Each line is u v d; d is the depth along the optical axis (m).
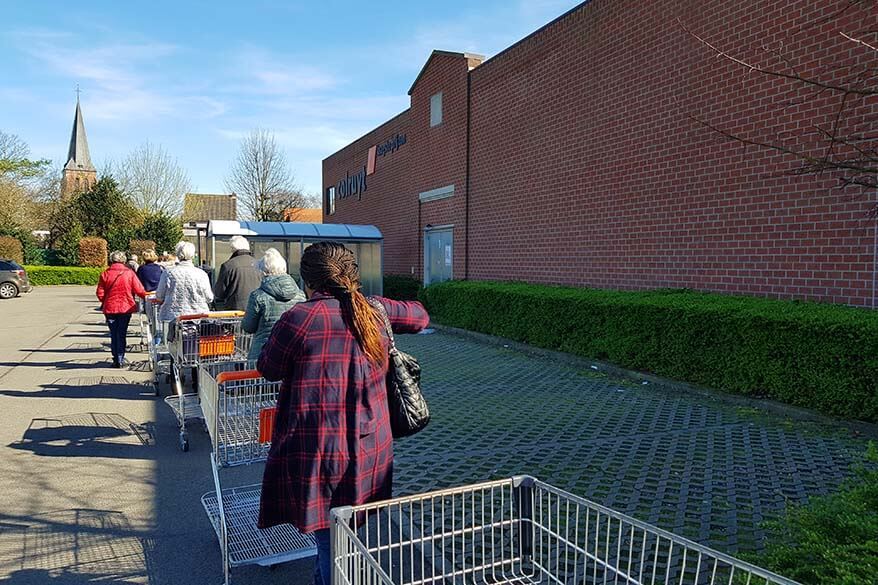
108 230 39.94
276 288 5.38
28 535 4.29
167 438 6.53
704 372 7.93
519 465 5.48
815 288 7.86
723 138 9.12
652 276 10.53
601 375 9.34
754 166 8.69
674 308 8.36
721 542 3.92
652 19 10.41
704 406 7.37
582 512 4.33
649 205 10.56
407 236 20.11
